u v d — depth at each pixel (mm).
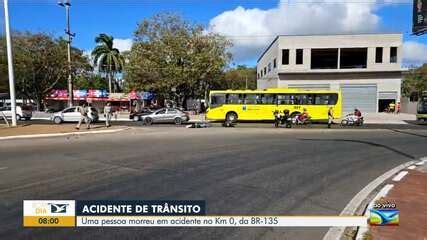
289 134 23641
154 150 15367
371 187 9062
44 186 8742
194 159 12922
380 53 51594
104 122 38281
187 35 51281
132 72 50219
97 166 11492
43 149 16109
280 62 53719
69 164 11898
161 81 49531
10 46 27406
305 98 36094
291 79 53594
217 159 12953
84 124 33781
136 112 41750
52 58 54594
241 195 8102
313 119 36000
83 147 16656
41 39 54688
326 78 52844
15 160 12914
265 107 36344
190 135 23062
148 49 50812
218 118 36656
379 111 52188
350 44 52031
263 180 9633
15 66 52781
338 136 22109
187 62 49969
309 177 10141
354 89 52344
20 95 60062
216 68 50156
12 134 22453
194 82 50500
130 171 10648
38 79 56406
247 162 12367
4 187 8648
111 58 69688
